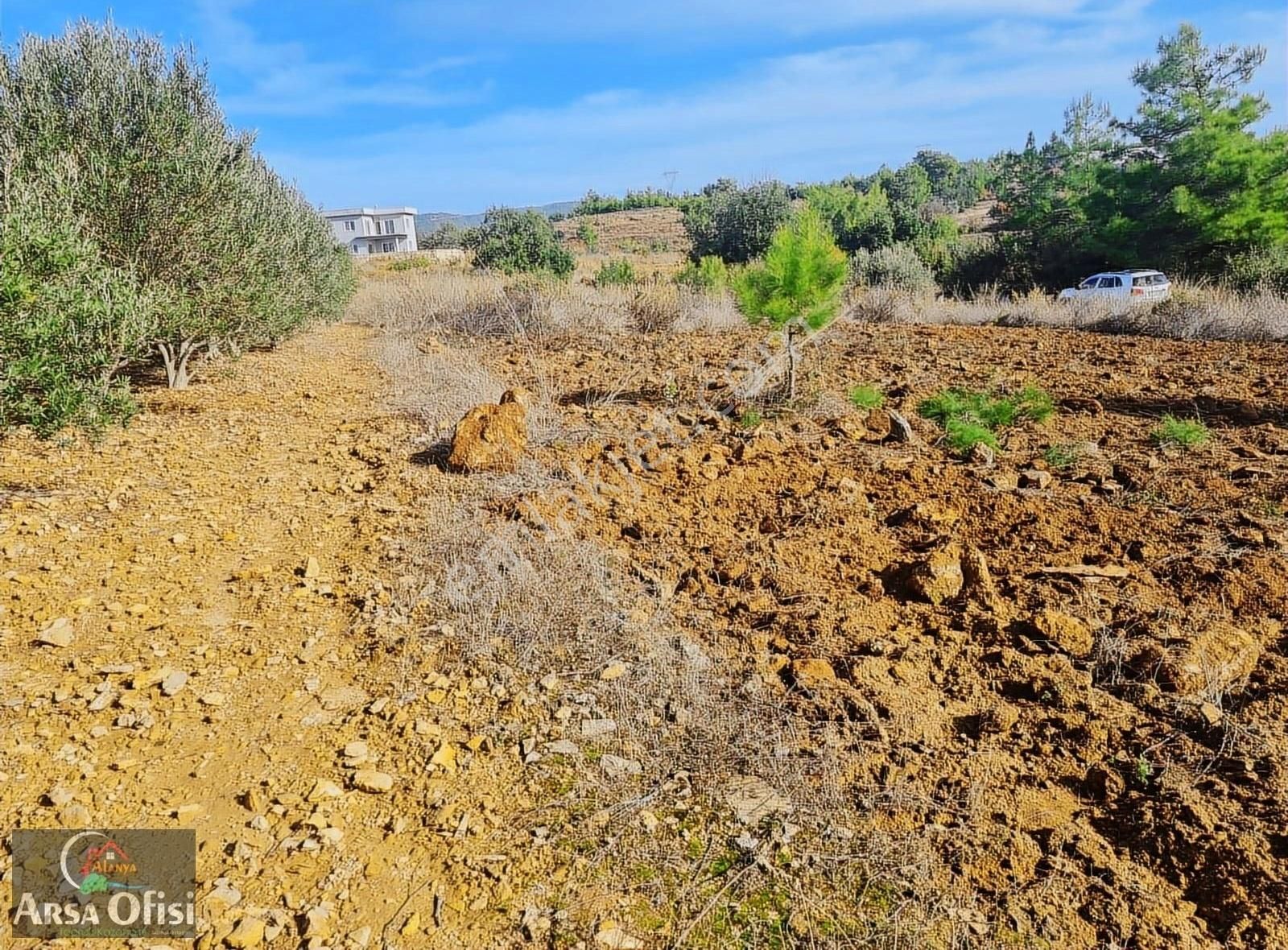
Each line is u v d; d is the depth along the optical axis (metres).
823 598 3.66
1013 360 9.66
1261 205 20.61
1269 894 2.02
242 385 9.55
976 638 3.28
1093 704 2.81
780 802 2.49
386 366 10.69
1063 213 24.61
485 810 2.49
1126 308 12.91
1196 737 2.65
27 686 3.07
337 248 18.19
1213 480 4.84
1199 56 22.33
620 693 3.01
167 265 7.82
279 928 2.07
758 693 2.97
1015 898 2.09
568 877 2.23
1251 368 8.54
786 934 2.03
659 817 2.45
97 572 4.08
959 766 2.57
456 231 58.50
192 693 3.09
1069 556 3.96
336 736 2.87
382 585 3.96
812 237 7.04
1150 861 2.20
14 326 4.20
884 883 2.17
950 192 64.56
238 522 4.83
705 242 29.11
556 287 15.84
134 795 2.55
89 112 7.38
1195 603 3.42
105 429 5.17
